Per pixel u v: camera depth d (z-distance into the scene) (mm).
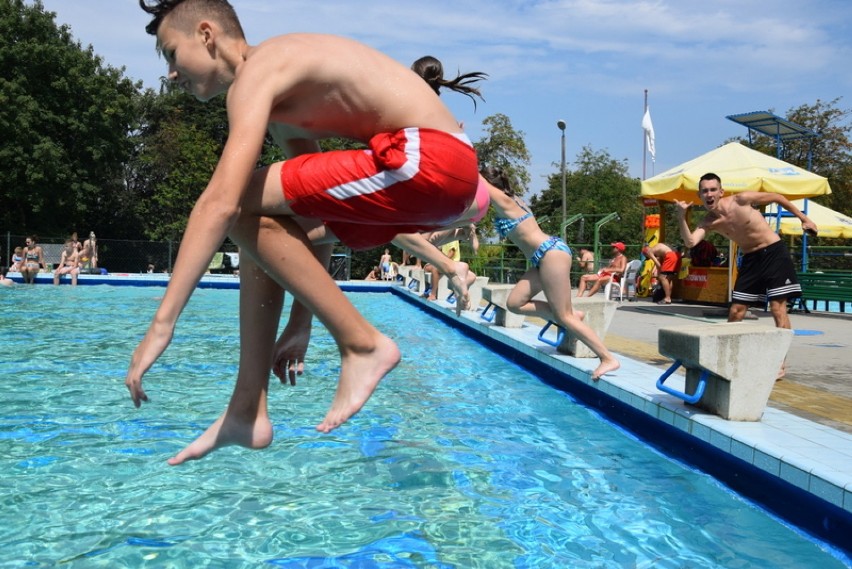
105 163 32500
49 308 12562
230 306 13562
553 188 42969
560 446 4414
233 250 24703
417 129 2066
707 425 3965
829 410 4520
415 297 14727
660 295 14672
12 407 4848
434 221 2146
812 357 7027
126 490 3326
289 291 2129
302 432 4430
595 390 5512
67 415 4656
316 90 2045
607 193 39406
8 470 3561
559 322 5777
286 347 2533
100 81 32031
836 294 12172
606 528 3100
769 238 5961
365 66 2074
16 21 30500
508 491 3529
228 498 3266
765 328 4266
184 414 4734
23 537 2781
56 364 6551
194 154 33750
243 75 1986
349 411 2166
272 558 2654
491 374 6883
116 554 2650
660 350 4547
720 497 3564
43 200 29844
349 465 3818
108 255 26062
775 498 3414
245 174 1892
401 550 2766
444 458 4035
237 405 2297
